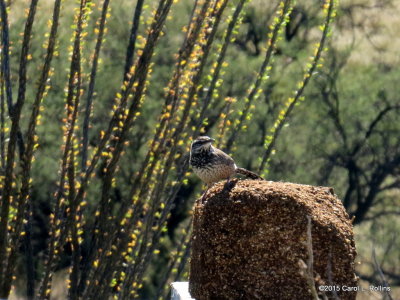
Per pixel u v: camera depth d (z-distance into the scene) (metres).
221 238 7.08
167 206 13.40
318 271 7.00
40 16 20.23
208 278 7.13
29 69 20.19
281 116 14.29
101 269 12.36
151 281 21.77
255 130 22.23
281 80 22.67
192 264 7.52
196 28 12.34
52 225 12.25
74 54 11.87
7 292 11.12
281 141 22.42
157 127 12.48
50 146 20.83
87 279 12.83
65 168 11.94
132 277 13.12
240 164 22.23
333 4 14.05
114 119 12.01
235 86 21.88
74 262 12.88
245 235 7.05
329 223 7.02
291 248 7.00
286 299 7.00
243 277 7.07
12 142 10.84
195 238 7.43
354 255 7.14
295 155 23.09
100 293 12.50
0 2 11.88
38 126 20.42
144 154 20.80
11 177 10.93
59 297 22.81
